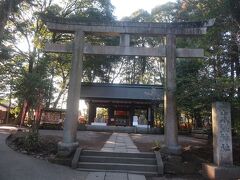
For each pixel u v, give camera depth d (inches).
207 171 382.6
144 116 1135.0
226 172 361.7
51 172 370.0
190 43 674.8
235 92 429.7
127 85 1108.5
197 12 611.8
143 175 385.4
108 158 424.8
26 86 545.6
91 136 694.5
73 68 470.9
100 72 1206.3
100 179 350.0
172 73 466.3
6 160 406.3
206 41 553.0
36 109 611.8
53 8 968.3
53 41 991.0
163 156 430.9
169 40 477.4
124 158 424.2
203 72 525.3
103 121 1109.7
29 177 339.3
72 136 450.3
